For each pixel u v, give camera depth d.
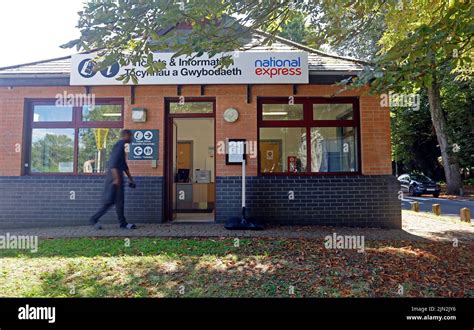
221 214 8.38
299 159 8.64
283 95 8.56
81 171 8.63
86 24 4.56
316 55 9.38
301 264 5.16
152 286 4.34
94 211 8.33
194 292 4.18
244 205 7.84
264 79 8.29
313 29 6.96
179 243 6.23
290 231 7.45
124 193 8.36
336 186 8.40
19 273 4.72
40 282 4.42
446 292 4.31
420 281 4.62
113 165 7.52
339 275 4.75
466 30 4.38
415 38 4.77
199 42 4.98
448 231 8.05
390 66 5.05
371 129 8.52
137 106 8.58
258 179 8.41
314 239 6.68
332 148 8.71
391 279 4.67
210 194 11.34
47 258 5.34
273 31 6.68
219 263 5.17
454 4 4.67
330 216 8.34
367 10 6.14
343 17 6.34
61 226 8.24
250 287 4.35
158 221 8.38
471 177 32.69
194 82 8.30
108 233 7.06
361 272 4.88
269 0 5.43
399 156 32.41
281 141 8.70
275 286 4.38
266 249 5.91
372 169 8.45
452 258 5.65
